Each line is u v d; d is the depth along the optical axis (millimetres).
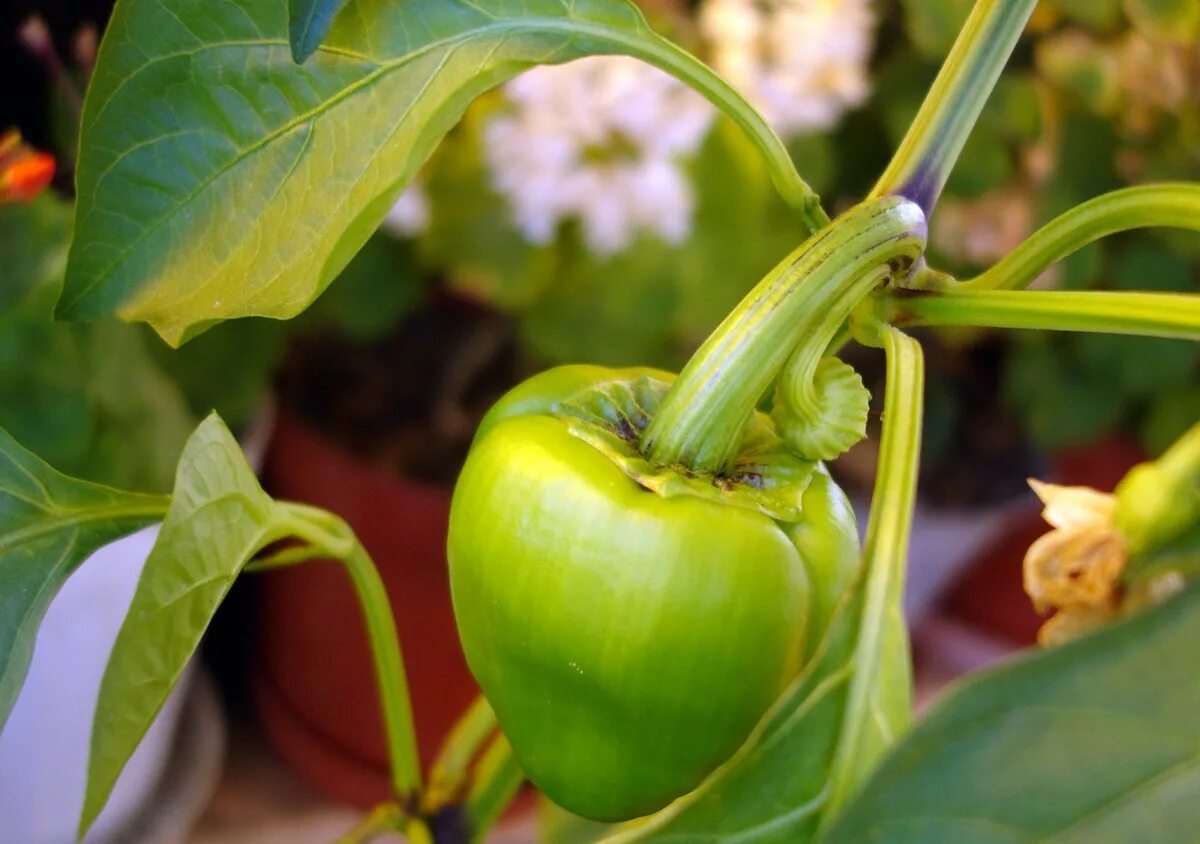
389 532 605
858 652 280
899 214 292
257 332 563
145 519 327
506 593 289
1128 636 245
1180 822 238
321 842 652
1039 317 296
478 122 623
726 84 317
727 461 296
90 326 436
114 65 303
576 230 653
